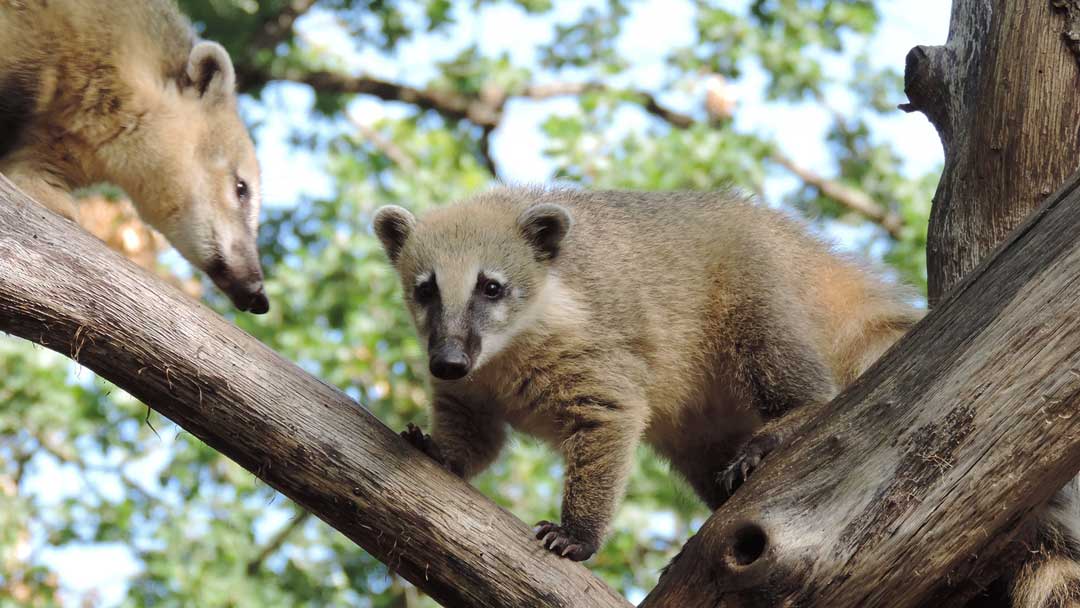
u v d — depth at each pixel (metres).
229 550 14.30
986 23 8.00
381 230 9.05
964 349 5.81
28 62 9.05
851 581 5.74
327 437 6.42
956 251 7.36
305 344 15.16
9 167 9.27
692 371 8.51
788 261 8.78
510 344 8.02
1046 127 7.12
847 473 5.90
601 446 7.79
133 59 9.72
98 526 14.74
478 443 8.33
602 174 16.03
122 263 6.42
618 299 8.20
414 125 18.94
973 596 6.10
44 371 14.45
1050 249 5.75
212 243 10.46
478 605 6.40
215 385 6.34
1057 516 6.68
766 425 8.08
